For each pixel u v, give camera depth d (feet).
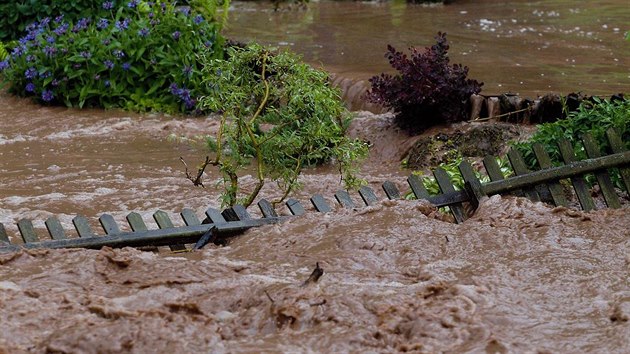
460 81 39.32
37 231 27.17
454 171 30.53
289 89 24.57
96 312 14.47
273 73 26.02
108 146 41.60
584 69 52.75
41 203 31.12
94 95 50.16
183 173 36.19
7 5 57.06
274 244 19.52
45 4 56.70
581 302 15.70
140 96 49.83
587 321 14.87
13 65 51.98
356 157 25.99
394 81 39.99
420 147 37.73
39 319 14.16
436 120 39.73
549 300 15.78
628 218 20.80
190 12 54.44
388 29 71.10
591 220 20.79
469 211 24.12
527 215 21.13
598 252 18.58
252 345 13.60
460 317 14.38
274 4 87.30
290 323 14.35
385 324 14.17
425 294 15.44
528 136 36.35
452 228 19.92
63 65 50.55
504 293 15.87
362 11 83.30
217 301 15.25
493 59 56.39
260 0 93.15
